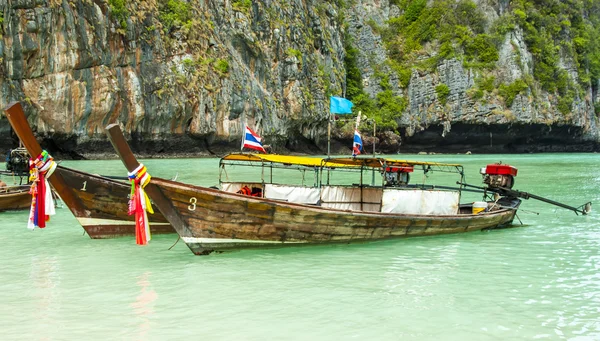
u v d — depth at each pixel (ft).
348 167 48.21
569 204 69.31
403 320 25.68
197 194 34.55
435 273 34.17
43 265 35.53
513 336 23.94
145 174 33.99
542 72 281.54
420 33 286.05
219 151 190.70
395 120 267.59
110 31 154.92
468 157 222.48
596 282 32.42
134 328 24.48
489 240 45.62
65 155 152.35
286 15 229.25
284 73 221.87
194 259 36.91
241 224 36.37
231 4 204.23
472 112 260.21
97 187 41.45
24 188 57.98
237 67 196.75
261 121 203.31
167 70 172.45
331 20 267.18
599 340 23.57
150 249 40.32
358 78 279.90
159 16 176.14
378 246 42.06
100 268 34.76
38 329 24.34
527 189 86.33
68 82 144.56
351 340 23.30
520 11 280.92
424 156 232.32
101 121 153.99
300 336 23.70
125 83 160.45
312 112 226.79
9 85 134.31
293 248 39.34
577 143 295.89
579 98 287.69
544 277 33.42
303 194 44.88
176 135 176.35
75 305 27.53
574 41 301.22
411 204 44.75
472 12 279.08
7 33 133.39
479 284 31.71
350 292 29.89
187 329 24.39
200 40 184.85
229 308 27.12
